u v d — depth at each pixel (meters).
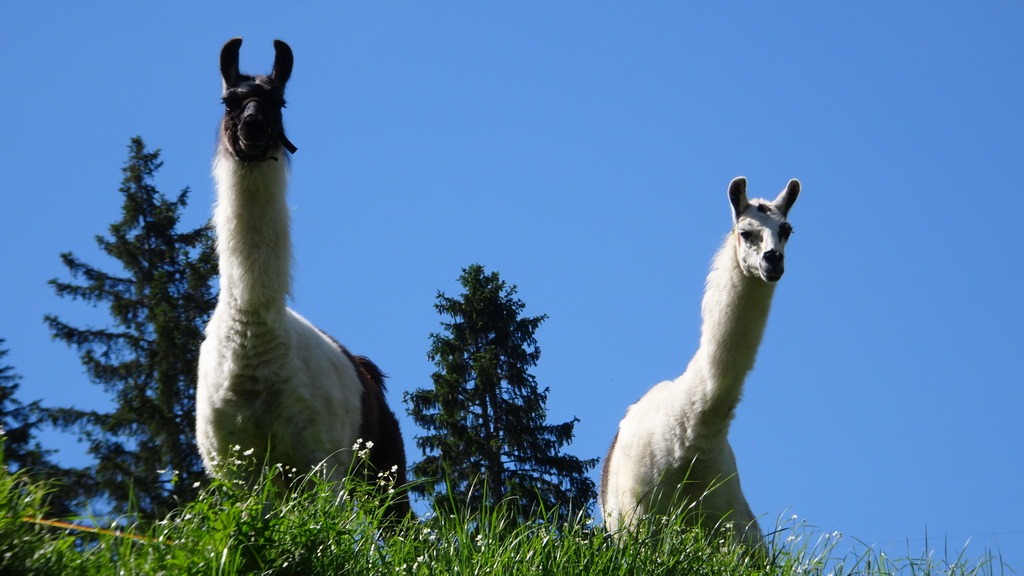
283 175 10.95
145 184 29.53
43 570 7.40
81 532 8.27
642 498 11.62
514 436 23.80
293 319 11.06
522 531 9.05
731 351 11.66
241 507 8.12
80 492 24.59
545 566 8.61
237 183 10.68
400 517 11.73
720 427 11.59
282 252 10.70
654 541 9.36
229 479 10.44
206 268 27.97
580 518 9.37
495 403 24.66
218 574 7.68
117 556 7.88
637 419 12.12
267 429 10.42
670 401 11.84
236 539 7.90
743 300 11.84
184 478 23.55
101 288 28.53
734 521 11.54
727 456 11.72
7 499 7.66
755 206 12.51
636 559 8.87
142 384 26.89
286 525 8.12
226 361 10.47
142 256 28.81
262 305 10.45
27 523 7.68
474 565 8.45
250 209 10.65
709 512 11.49
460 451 23.17
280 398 10.41
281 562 7.89
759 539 11.72
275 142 10.88
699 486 11.55
